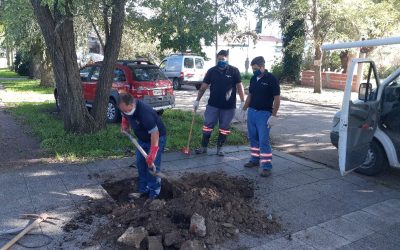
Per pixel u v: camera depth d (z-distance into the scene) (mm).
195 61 21375
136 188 5430
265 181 5844
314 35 17859
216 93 6816
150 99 9992
